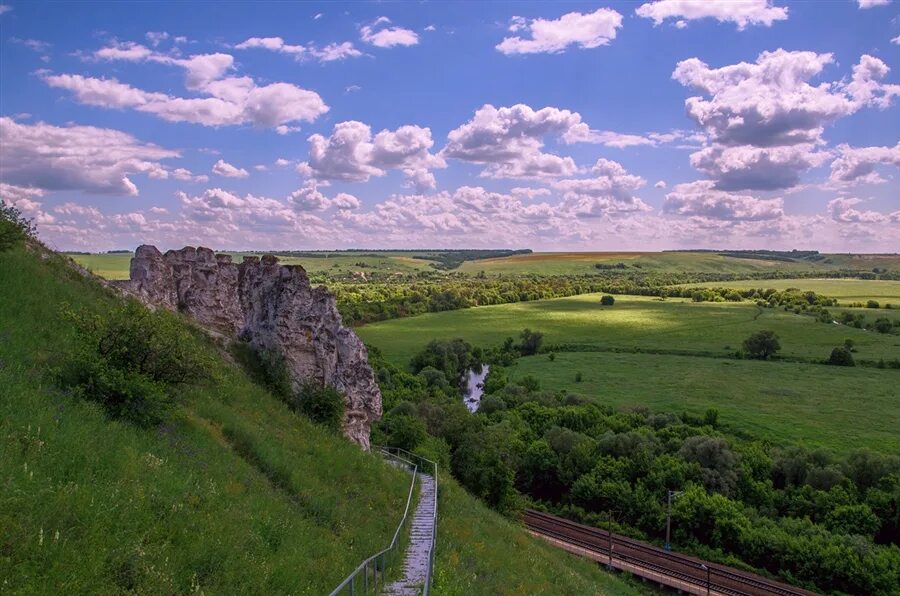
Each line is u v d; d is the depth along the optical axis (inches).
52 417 523.2
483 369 4913.9
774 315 7283.5
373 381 1328.7
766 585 1843.0
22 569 330.6
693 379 4475.9
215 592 414.6
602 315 7165.4
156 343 693.3
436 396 3380.9
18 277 826.8
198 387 869.2
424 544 829.2
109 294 1006.4
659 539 2266.2
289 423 1001.5
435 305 7214.6
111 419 611.8
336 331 1266.0
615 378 4512.8
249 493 635.5
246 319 1203.9
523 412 3452.3
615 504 2465.6
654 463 2615.7
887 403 3831.2
